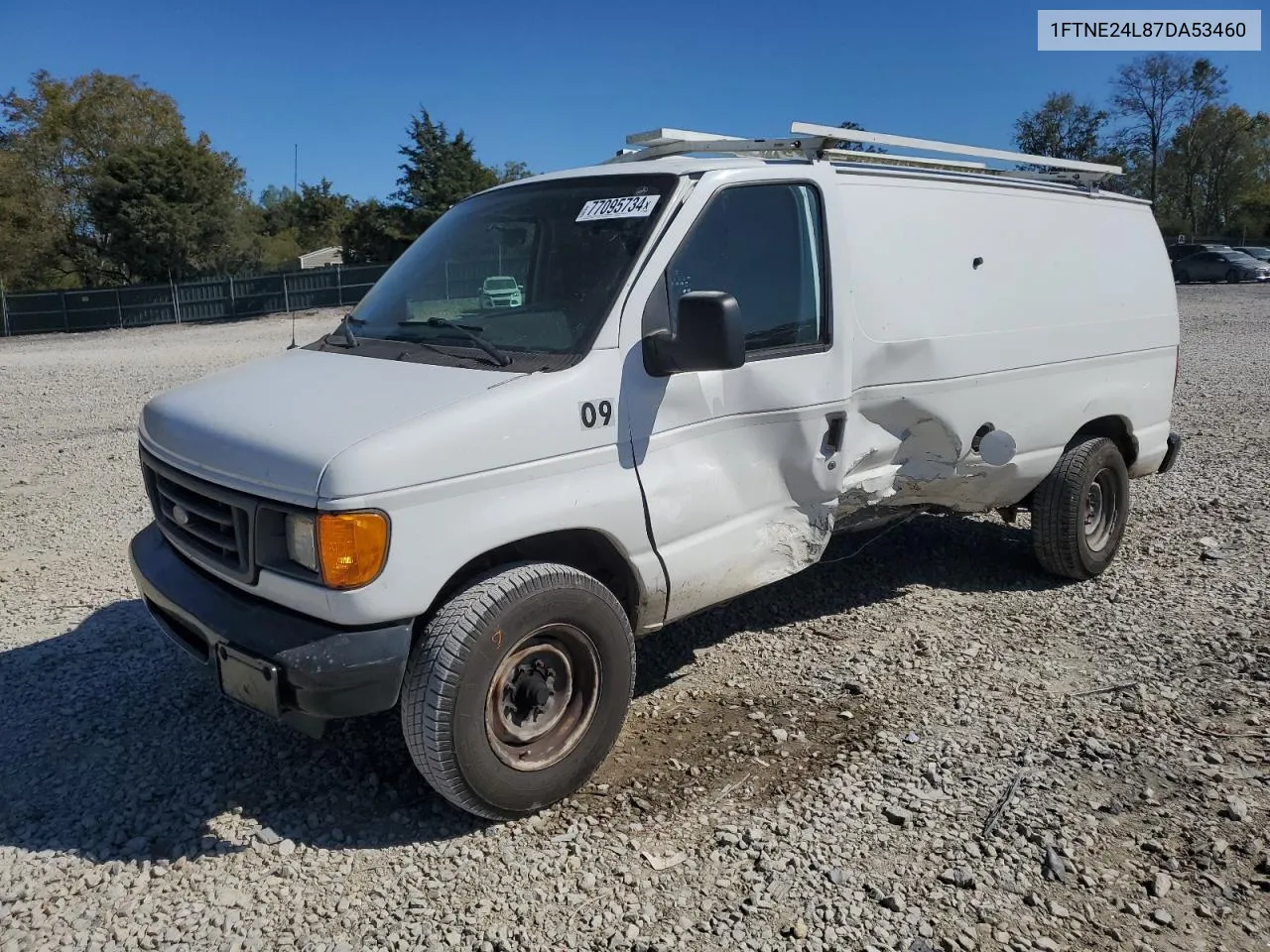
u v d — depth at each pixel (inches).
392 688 125.6
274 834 134.9
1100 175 235.0
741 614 215.0
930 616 214.4
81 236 2174.0
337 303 1654.8
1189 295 1238.3
